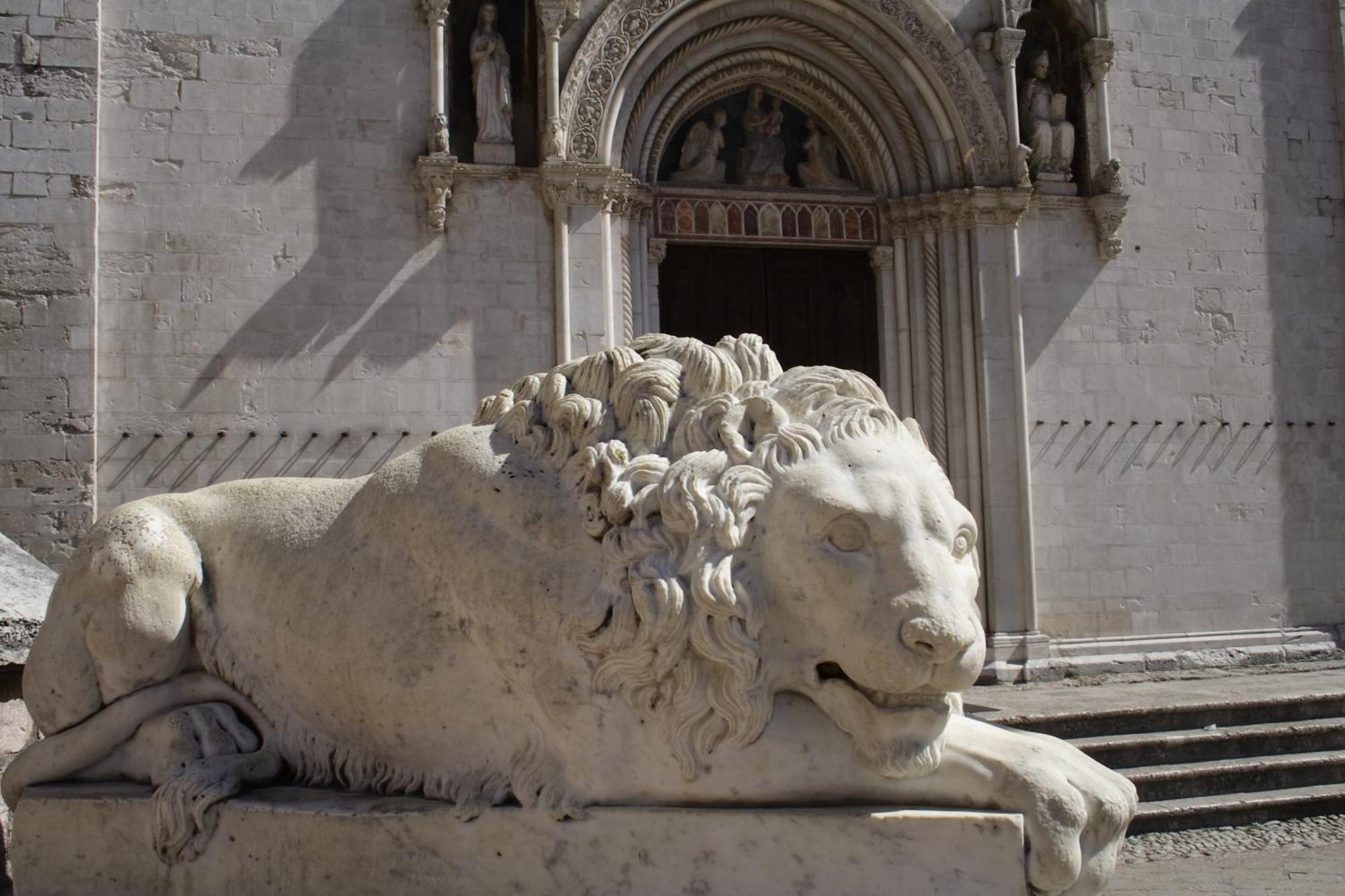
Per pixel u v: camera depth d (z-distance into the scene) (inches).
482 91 594.2
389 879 162.4
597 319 588.4
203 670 189.5
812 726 155.6
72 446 528.1
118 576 183.9
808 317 688.4
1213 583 671.1
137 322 546.3
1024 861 147.6
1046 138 664.4
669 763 156.0
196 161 558.6
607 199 595.8
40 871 177.8
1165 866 318.7
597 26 599.2
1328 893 287.9
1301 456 698.2
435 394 573.6
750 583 154.7
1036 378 653.3
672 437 167.2
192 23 564.1
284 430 556.1
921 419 652.1
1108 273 671.8
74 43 545.3
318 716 181.9
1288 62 721.0
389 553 175.8
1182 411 677.3
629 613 156.0
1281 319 703.1
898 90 652.7
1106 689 538.3
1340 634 689.6
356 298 569.3
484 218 587.2
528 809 159.6
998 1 657.0
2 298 527.8
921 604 148.1
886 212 664.4
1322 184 719.7
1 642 240.8
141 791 179.3
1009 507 631.8
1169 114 693.3
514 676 162.4
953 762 154.2
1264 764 390.0
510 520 166.6
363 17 583.2
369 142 578.2
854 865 149.0
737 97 678.5
